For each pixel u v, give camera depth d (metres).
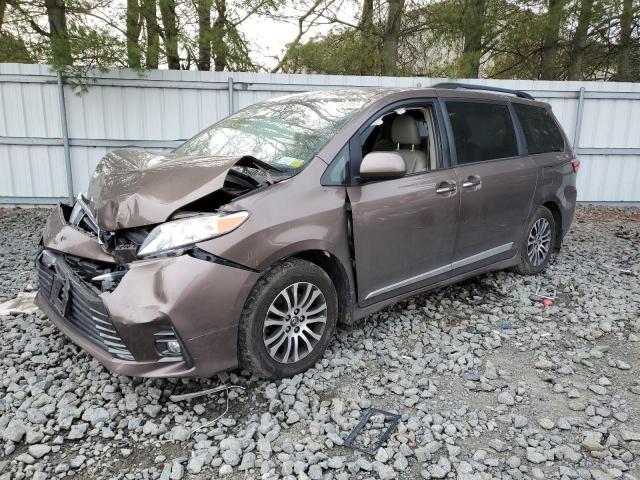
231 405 2.89
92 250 2.99
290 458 2.44
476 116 4.29
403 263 3.63
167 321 2.61
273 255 2.88
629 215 8.90
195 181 2.91
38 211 8.36
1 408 2.83
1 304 4.26
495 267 4.58
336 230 3.18
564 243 6.88
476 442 2.62
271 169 3.24
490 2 9.32
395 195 3.48
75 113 8.30
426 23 10.23
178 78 8.35
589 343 3.79
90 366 3.27
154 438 2.62
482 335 3.88
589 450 2.56
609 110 9.22
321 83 8.62
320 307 3.20
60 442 2.56
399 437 2.60
